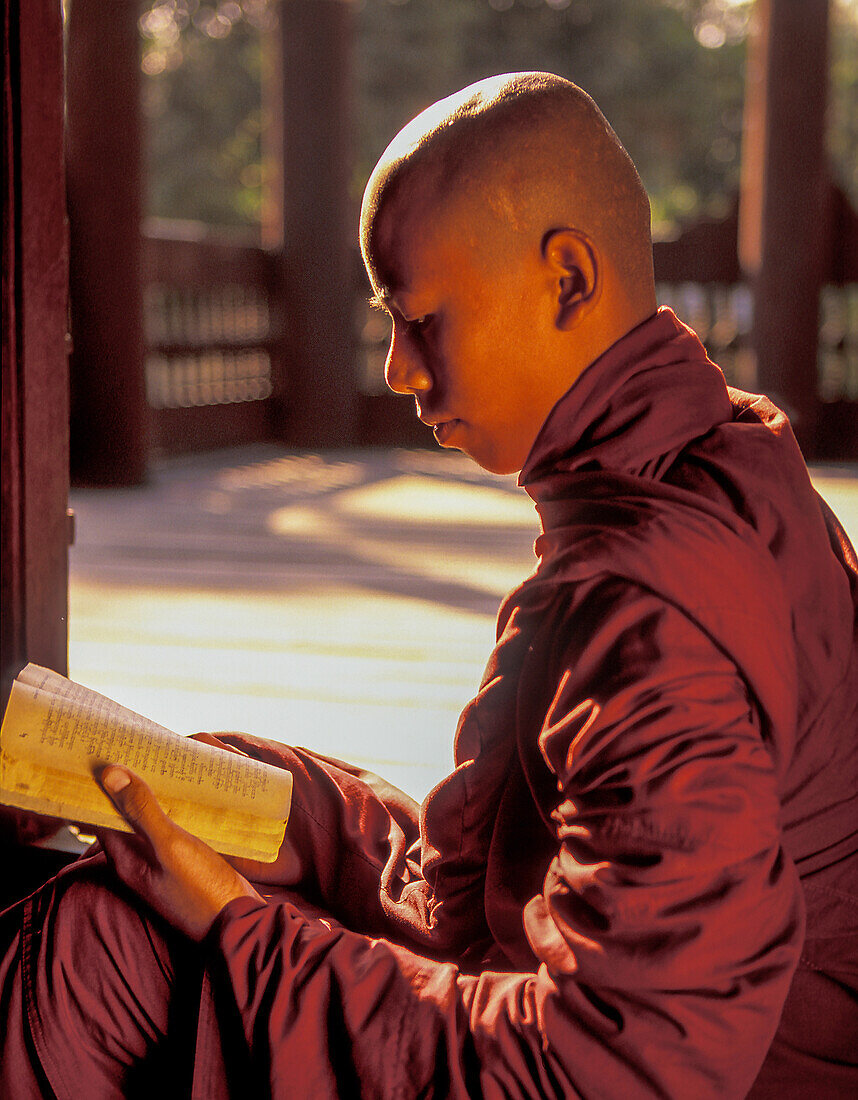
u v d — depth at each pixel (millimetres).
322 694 3023
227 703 2939
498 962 1004
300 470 6992
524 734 886
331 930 925
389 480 6684
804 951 896
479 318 880
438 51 21500
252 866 1159
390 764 2514
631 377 888
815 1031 911
